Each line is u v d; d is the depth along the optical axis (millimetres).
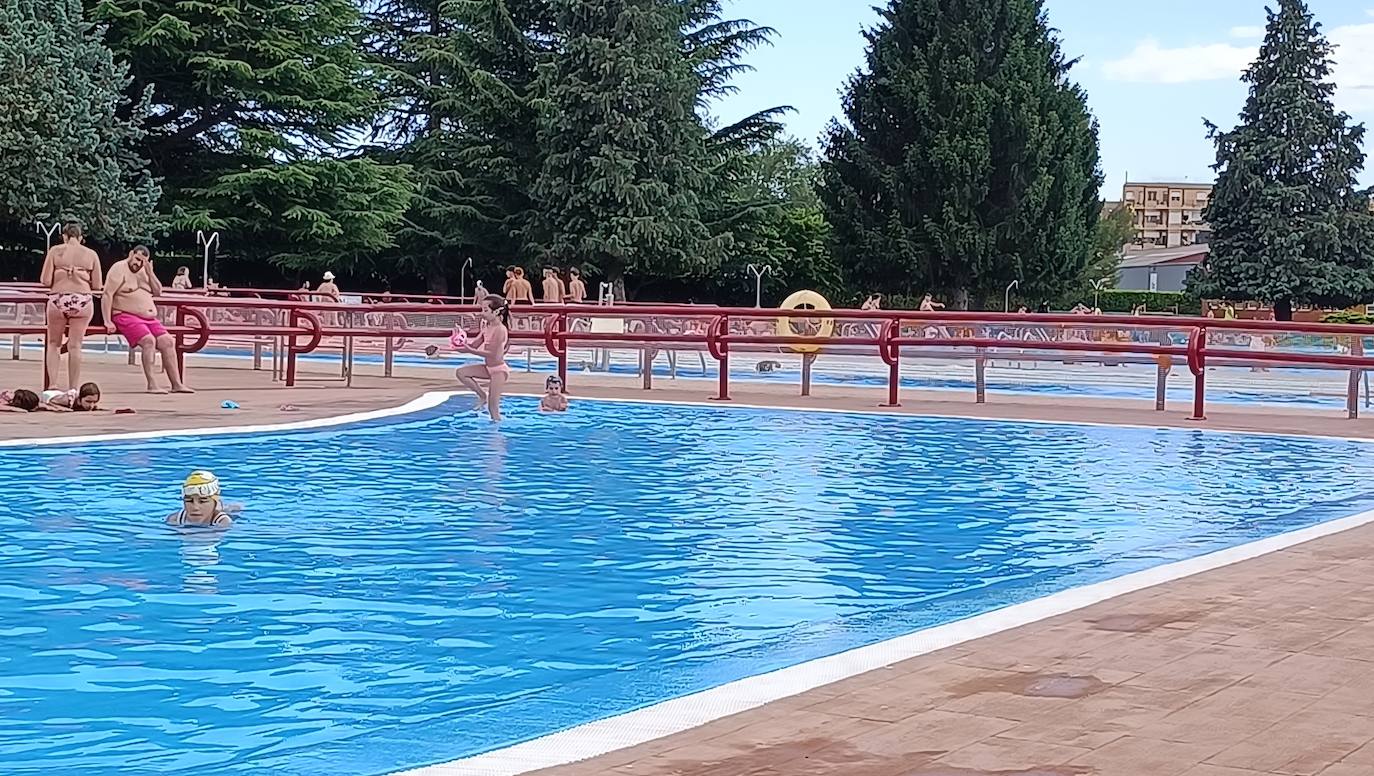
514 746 4238
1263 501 10625
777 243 55562
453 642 6070
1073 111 55781
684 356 28156
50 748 4527
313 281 48781
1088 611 6109
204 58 42750
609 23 48188
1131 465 12836
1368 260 58906
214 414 14781
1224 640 5516
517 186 49719
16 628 6195
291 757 4406
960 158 50312
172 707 5027
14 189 39688
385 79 50344
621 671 5520
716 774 3891
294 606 6727
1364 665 5105
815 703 4625
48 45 39938
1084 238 53250
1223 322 17344
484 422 15445
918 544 8680
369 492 10352
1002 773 3867
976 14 52094
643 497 10422
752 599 7020
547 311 19469
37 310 20000
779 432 15094
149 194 41719
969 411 17625
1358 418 17781
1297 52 59469
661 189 47031
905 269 51688
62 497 9703
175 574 7410
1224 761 3961
